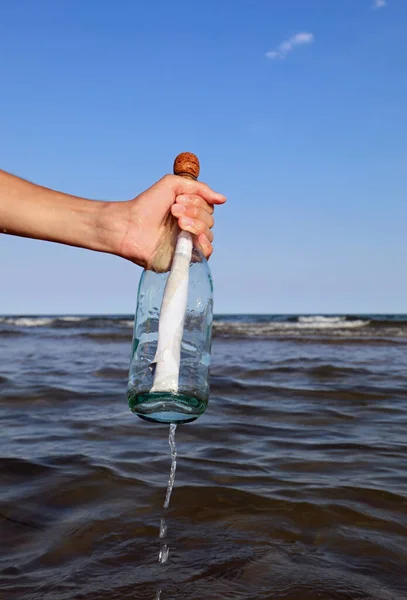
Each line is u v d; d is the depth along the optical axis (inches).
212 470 49.1
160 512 40.2
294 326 359.3
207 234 31.9
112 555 34.4
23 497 42.7
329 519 39.4
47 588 30.9
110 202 32.0
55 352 173.9
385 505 41.8
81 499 42.5
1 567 33.1
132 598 30.0
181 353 30.2
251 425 67.7
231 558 34.0
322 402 83.2
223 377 108.7
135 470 48.7
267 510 40.7
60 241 31.7
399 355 158.9
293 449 56.6
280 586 31.1
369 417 72.9
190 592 30.5
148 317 30.8
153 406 28.7
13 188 31.2
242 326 360.2
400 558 34.4
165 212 31.7
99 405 79.6
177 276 29.8
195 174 32.4
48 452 53.8
